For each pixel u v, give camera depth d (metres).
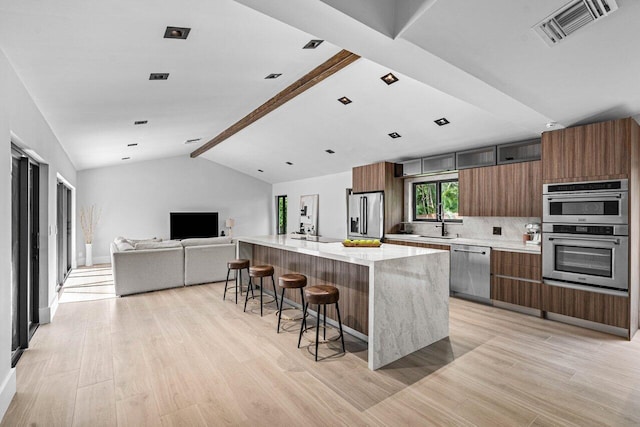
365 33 1.95
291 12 1.75
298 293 4.21
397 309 2.80
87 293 5.05
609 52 2.14
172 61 2.76
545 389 2.34
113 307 4.31
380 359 2.66
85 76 2.76
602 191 3.31
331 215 8.05
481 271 4.45
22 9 1.72
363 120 4.95
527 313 4.04
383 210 5.92
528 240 4.47
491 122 4.19
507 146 4.61
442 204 5.74
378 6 1.91
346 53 3.23
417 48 2.10
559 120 3.46
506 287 4.19
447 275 3.30
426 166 5.61
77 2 1.71
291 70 3.61
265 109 4.93
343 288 3.44
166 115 4.58
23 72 2.51
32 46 2.14
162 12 1.96
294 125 5.80
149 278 5.09
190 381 2.43
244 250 5.28
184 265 5.46
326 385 2.38
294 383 2.41
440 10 1.79
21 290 3.02
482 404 2.16
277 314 4.00
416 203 6.14
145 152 7.42
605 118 3.38
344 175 7.65
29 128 2.94
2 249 2.16
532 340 3.22
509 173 4.45
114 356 2.85
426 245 5.16
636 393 2.29
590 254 3.44
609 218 3.28
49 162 3.88
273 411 2.08
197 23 2.17
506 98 2.85
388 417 2.02
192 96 3.93
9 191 2.30
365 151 6.05
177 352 2.93
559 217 3.65
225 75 3.39
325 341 3.19
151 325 3.62
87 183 7.92
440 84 2.62
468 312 4.11
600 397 2.24
